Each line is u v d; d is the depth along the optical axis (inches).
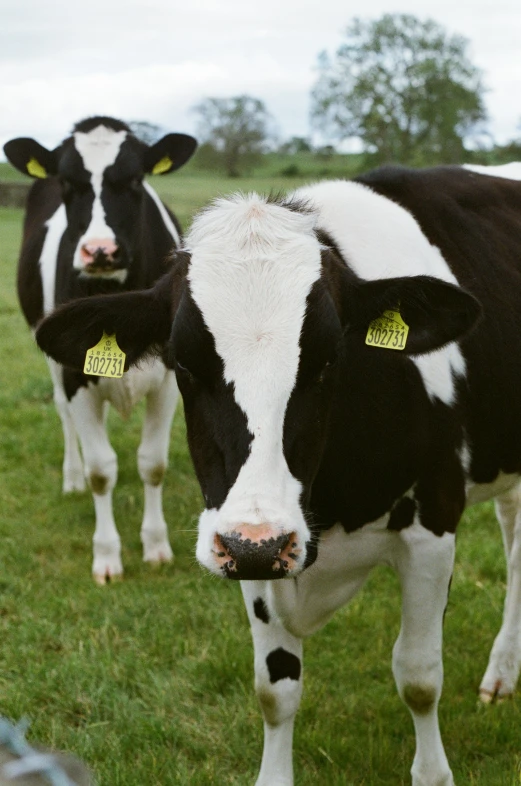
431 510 131.0
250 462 103.5
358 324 121.7
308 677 174.2
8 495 272.5
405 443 127.0
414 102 2164.1
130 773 144.5
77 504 269.4
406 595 133.3
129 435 327.0
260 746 153.4
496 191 165.2
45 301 264.4
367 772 145.3
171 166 267.3
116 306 121.5
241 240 116.5
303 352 107.8
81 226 241.4
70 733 156.6
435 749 136.7
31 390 387.5
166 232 264.2
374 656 181.5
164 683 170.7
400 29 2145.7
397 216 141.6
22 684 170.2
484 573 217.5
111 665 176.7
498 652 171.2
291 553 99.3
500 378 144.5
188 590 210.7
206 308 109.4
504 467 152.2
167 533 242.5
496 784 139.0
